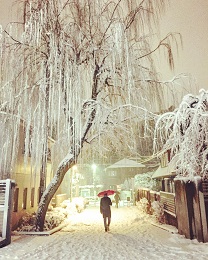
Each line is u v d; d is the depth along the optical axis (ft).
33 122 36.58
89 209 70.18
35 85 36.29
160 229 34.35
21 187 40.57
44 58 37.19
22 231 34.12
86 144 51.62
